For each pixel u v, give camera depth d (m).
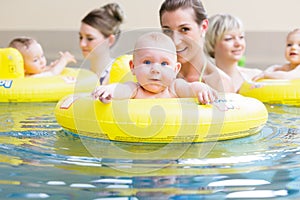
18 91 2.09
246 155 1.19
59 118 1.43
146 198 0.91
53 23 3.41
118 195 0.92
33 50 2.39
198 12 1.90
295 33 2.46
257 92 2.10
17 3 3.40
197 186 0.97
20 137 1.37
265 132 1.47
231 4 3.36
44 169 1.06
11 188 0.94
